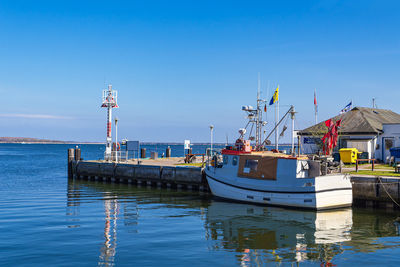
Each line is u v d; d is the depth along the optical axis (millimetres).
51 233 17703
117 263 13625
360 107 45031
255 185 25078
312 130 42094
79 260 13906
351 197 24031
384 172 28375
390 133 38312
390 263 13820
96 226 19297
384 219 21328
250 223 20094
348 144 38875
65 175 50344
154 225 19609
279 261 14016
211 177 28391
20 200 28266
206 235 17578
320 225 19672
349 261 14062
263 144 28281
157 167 36438
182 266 13352
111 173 41000
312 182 22547
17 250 15031
